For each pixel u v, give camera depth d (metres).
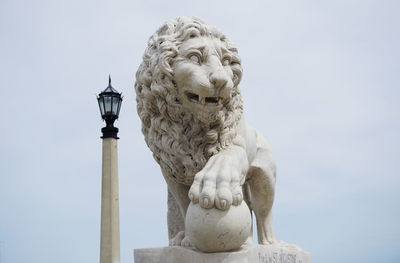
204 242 1.79
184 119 2.10
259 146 2.61
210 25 2.08
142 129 2.31
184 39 2.02
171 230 2.63
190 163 2.14
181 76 1.97
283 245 2.67
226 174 1.85
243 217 1.81
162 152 2.23
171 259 2.04
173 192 2.38
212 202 1.76
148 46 2.14
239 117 2.25
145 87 2.13
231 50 2.13
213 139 2.11
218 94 1.94
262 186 2.61
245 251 1.88
